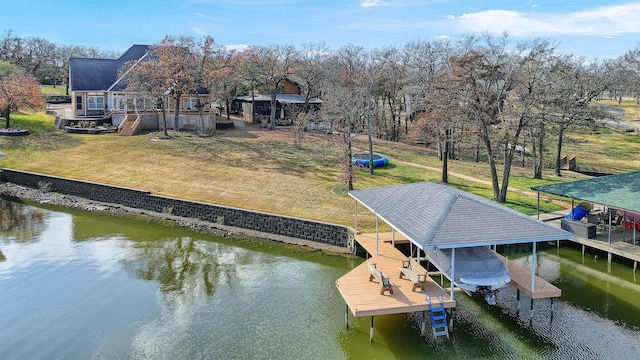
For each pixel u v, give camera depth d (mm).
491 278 17062
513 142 29516
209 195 31719
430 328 17234
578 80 36156
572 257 24234
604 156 49312
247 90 57438
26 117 50938
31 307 19125
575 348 15828
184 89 45594
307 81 55750
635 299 19438
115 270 22844
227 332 17109
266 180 34562
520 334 16750
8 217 30656
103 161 38719
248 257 24625
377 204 20688
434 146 51312
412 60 55188
